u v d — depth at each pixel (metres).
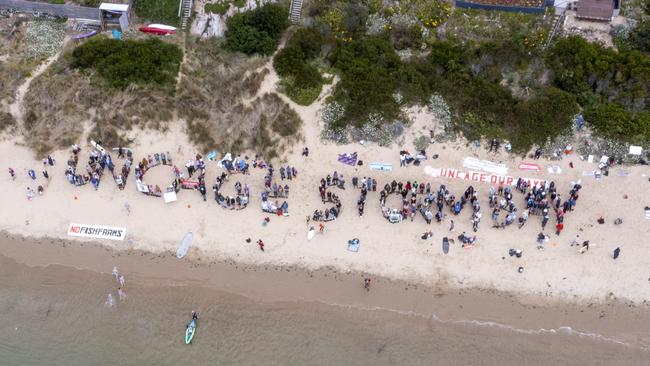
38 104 50.16
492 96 49.47
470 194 45.06
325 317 40.50
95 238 44.03
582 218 44.38
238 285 41.91
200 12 54.78
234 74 51.03
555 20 53.44
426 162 47.81
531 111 48.78
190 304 41.12
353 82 49.97
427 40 53.56
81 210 45.25
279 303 41.12
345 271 42.19
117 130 49.19
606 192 45.81
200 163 47.41
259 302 41.19
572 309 40.47
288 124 49.03
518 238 43.34
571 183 46.38
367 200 45.62
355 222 44.34
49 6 54.91
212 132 49.28
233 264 42.75
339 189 46.28
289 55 51.25
